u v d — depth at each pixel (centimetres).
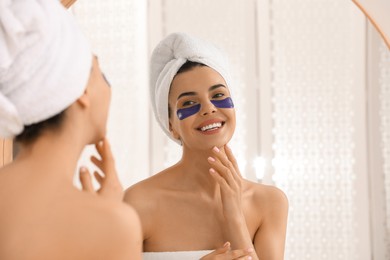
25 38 66
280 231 128
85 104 70
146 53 235
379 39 233
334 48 238
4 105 65
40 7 67
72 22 70
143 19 235
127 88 236
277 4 237
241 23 237
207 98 120
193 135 120
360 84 236
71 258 63
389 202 234
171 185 126
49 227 64
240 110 238
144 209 123
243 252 112
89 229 64
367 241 235
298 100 238
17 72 66
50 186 66
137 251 67
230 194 117
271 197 130
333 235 236
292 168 238
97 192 75
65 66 67
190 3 236
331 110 238
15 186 66
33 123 68
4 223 64
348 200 236
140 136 236
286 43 238
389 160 235
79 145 71
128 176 236
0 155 137
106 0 235
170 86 124
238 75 237
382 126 235
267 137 238
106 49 235
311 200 238
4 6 65
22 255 63
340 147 237
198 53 121
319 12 238
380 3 165
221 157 118
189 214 123
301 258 236
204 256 113
